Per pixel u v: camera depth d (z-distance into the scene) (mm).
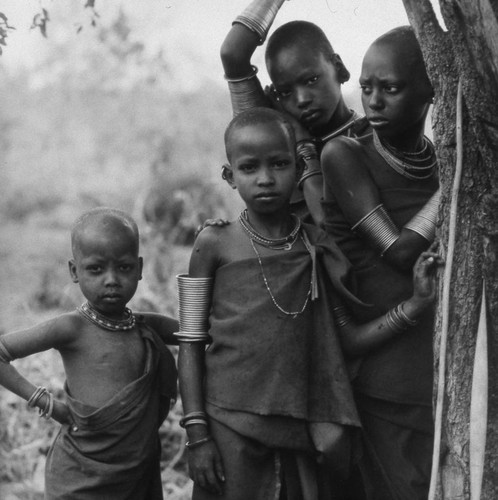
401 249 3719
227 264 3707
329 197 3895
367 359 3840
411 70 3654
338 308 3777
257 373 3633
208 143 10586
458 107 3410
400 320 3689
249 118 3676
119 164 11062
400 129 3727
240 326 3656
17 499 6508
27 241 10422
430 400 3838
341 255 3738
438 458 3443
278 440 3643
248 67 4180
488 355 3449
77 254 3812
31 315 8766
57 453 3816
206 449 3676
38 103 11945
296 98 4086
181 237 9484
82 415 3754
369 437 3871
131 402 3752
